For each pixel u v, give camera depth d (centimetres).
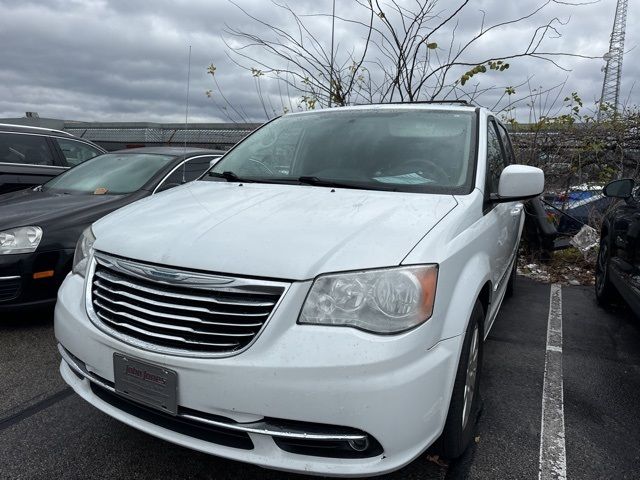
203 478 226
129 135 1324
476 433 262
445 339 196
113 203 427
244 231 205
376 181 276
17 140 664
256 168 320
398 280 182
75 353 220
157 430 201
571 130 727
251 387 176
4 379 313
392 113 334
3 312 365
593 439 260
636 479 229
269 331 177
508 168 279
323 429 178
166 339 190
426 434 188
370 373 173
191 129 1122
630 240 387
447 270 199
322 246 191
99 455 240
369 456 181
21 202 433
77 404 285
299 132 339
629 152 720
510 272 433
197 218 226
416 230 204
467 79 590
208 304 186
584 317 462
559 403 297
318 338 175
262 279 182
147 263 200
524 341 397
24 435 254
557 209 721
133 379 197
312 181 282
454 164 279
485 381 324
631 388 319
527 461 240
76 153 728
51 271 376
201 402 184
